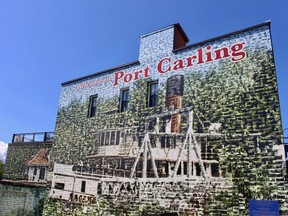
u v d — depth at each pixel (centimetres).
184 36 1430
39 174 1809
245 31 1109
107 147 1391
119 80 1492
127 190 1232
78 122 1593
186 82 1209
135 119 1334
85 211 1352
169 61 1311
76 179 1461
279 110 928
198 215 995
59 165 1576
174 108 1208
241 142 977
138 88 1384
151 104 1314
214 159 1020
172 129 1182
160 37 1401
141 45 1467
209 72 1152
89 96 1608
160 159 1174
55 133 1681
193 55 1234
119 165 1305
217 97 1092
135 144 1284
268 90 976
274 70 985
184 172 1084
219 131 1043
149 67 1382
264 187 884
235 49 1112
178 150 1132
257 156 927
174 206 1066
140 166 1228
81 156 1489
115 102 1455
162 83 1298
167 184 1115
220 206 953
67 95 1738
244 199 911
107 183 1319
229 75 1090
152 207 1126
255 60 1044
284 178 855
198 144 1080
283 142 888
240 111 1014
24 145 2027
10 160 2061
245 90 1029
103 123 1465
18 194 1780
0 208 1864
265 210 860
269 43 1030
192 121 1130
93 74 1641
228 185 959
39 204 1595
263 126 946
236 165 963
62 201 1477
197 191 1026
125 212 1202
